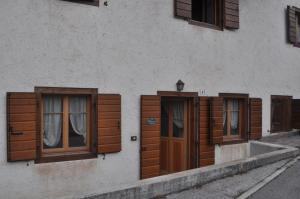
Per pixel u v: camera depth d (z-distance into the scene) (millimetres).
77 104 7695
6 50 6641
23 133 6742
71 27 7359
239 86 11125
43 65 7035
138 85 8430
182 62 9383
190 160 9664
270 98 12469
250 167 8859
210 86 10148
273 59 12602
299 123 13352
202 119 9758
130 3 8258
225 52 10617
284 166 9289
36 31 6941
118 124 7965
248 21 11477
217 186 7516
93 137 7672
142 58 8508
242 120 11344
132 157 8297
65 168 7309
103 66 7836
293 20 13492
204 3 10750
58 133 7492
